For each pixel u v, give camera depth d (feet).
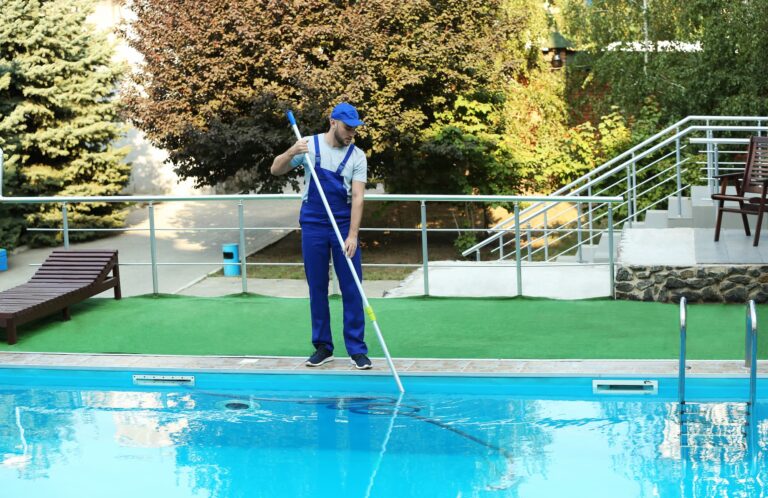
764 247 26.81
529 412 17.38
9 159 47.09
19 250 48.26
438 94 45.16
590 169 49.98
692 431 16.08
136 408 18.49
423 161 44.34
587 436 15.97
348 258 18.99
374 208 52.54
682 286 24.98
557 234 53.83
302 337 22.62
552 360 19.58
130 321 24.49
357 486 14.12
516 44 55.98
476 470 14.56
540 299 25.68
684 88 49.78
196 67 42.19
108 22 62.28
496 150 47.06
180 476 14.79
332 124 19.25
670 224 33.01
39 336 23.26
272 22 41.39
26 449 16.24
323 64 42.80
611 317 23.53
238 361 20.40
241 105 42.91
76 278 25.73
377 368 19.42
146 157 62.75
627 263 25.59
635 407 17.44
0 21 48.29
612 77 54.24
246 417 17.67
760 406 17.33
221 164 44.14
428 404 18.15
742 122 46.26
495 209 53.72
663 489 13.56
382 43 41.68
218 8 41.86
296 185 45.91
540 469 14.51
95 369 20.25
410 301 25.81
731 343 20.84
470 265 31.42
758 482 13.74
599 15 55.21
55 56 50.60
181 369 19.95
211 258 45.73
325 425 17.01
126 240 51.49
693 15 51.24
